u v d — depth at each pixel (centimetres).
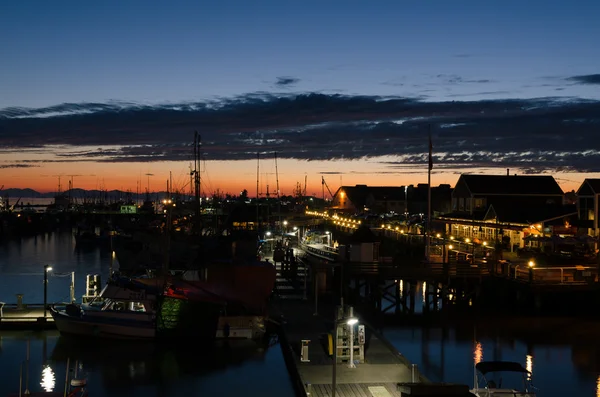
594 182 7212
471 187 9762
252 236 8694
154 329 4475
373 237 6328
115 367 3962
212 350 4350
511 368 3006
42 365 3991
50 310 4622
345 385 3167
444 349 4259
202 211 16638
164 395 3497
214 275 5122
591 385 3544
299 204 18475
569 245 6775
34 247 13038
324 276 5812
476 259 6506
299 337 4134
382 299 6184
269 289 5153
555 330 4722
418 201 14988
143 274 5916
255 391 3547
